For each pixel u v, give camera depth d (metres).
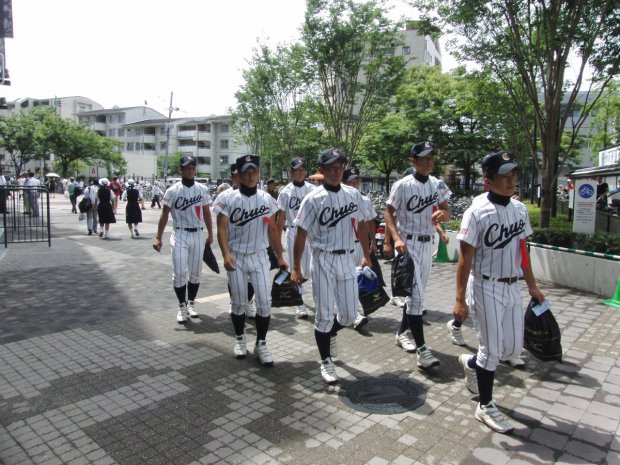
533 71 9.30
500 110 11.42
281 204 6.20
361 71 16.44
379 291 4.62
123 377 4.12
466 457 2.92
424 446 3.05
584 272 7.26
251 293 5.77
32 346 4.86
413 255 4.55
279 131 20.42
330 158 3.89
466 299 3.52
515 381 4.04
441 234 4.93
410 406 3.59
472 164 27.69
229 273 4.50
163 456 2.94
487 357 3.28
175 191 5.68
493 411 3.30
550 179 9.62
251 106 20.39
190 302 6.01
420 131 26.45
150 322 5.71
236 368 4.34
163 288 7.49
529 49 9.21
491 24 9.00
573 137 9.86
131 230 13.85
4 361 4.47
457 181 33.69
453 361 4.50
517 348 3.32
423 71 26.81
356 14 14.70
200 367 4.35
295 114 19.25
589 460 2.88
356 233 4.14
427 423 3.34
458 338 4.92
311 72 16.09
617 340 5.04
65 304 6.45
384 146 27.70
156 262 9.77
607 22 8.42
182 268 5.60
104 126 70.69
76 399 3.71
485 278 3.30
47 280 7.89
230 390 3.87
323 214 3.98
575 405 3.60
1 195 13.22
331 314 4.05
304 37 15.18
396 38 15.46
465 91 16.39
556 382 4.02
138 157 57.38
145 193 35.94
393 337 5.22
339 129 16.64
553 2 8.24
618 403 3.64
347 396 3.76
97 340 5.06
